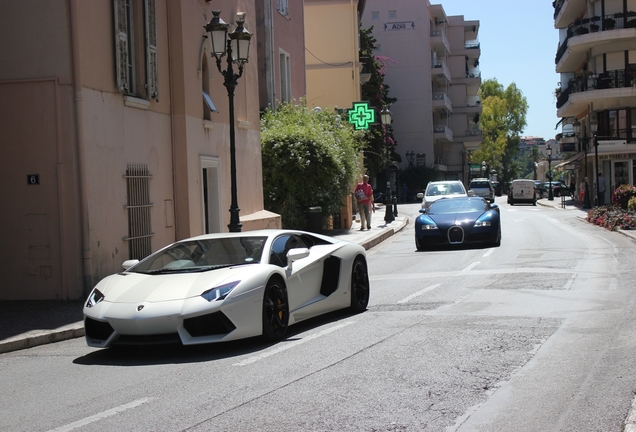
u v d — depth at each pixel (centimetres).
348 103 4203
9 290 1260
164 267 868
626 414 509
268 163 2398
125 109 1405
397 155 6244
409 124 7488
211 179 1856
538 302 1008
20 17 1243
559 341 752
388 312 996
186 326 750
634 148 4447
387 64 7488
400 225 3052
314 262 925
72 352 869
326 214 2544
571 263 1478
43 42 1238
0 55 1251
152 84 1509
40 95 1240
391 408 537
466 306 1004
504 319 886
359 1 4394
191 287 779
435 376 626
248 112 2125
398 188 7269
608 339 755
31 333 954
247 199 2097
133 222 1417
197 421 527
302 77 3183
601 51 4616
